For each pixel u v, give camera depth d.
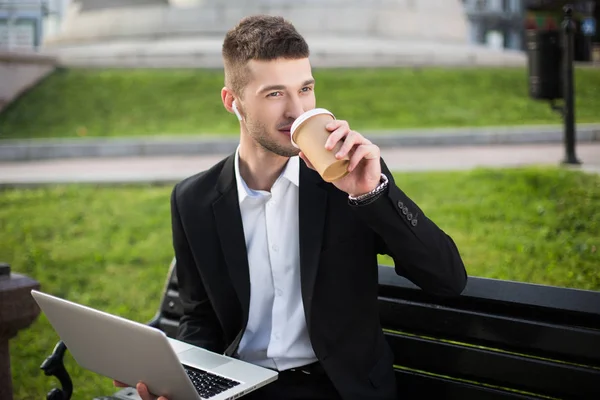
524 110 11.94
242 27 2.21
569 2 9.84
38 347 4.39
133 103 12.96
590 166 7.85
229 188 2.38
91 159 10.62
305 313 2.26
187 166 9.66
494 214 6.16
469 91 13.06
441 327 2.39
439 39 17.36
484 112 11.93
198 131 11.43
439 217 6.26
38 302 2.20
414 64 14.83
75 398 3.79
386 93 13.02
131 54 15.02
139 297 5.13
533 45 8.09
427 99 12.68
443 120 11.55
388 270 2.55
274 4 16.77
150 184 8.23
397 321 2.47
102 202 7.57
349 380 2.26
